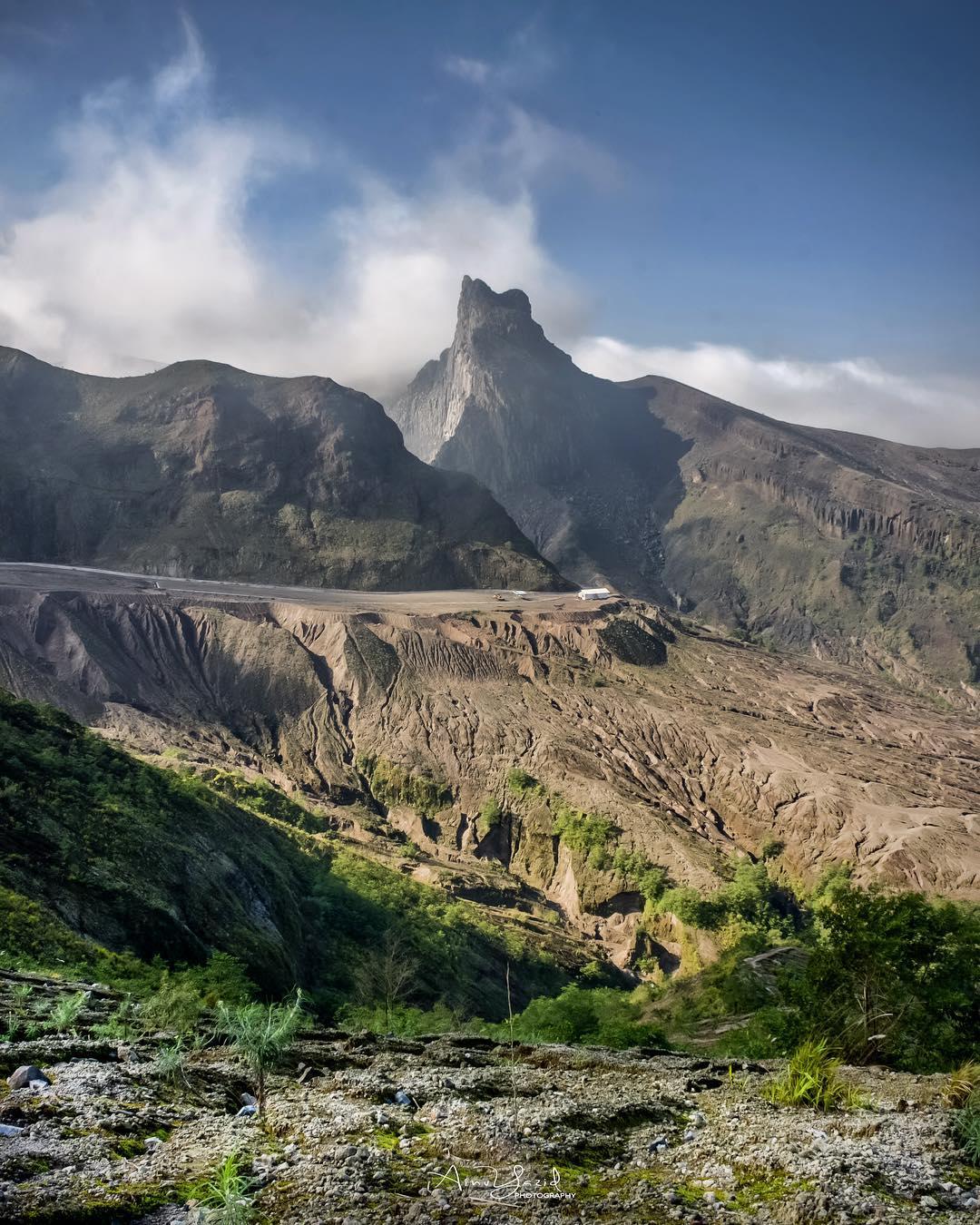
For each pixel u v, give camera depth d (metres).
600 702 153.00
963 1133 8.50
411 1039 15.62
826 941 21.52
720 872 111.38
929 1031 19.14
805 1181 6.95
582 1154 7.89
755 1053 26.20
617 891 112.88
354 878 80.19
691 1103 10.45
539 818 126.00
